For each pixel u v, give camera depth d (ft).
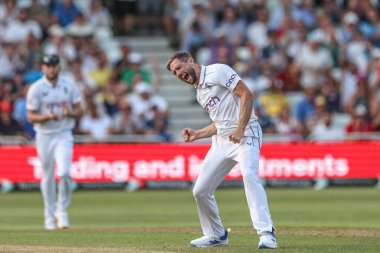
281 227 117.80
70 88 126.62
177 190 198.49
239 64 232.94
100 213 151.74
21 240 103.86
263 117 206.49
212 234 94.27
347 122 218.79
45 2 252.01
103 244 97.86
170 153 199.21
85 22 246.47
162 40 265.13
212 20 250.78
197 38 245.24
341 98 230.48
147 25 270.67
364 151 199.82
